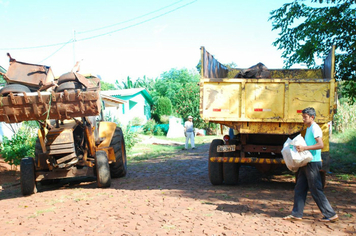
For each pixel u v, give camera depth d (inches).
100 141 331.3
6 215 212.4
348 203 214.7
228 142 279.7
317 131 175.6
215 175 282.0
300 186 181.0
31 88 270.7
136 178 346.0
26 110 251.9
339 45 376.2
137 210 208.2
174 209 207.2
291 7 413.1
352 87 386.0
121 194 262.2
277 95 251.0
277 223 175.2
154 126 1124.5
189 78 1724.9
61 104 252.2
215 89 259.6
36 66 271.6
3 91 253.1
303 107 246.7
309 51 390.3
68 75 269.9
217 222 179.0
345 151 507.5
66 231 170.9
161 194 255.4
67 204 234.1
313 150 176.1
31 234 168.1
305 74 370.6
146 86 1631.4
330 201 220.5
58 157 289.9
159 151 637.3
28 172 284.0
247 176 340.5
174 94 1353.3
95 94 250.4
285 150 176.9
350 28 358.3
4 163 488.7
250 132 261.3
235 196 241.0
